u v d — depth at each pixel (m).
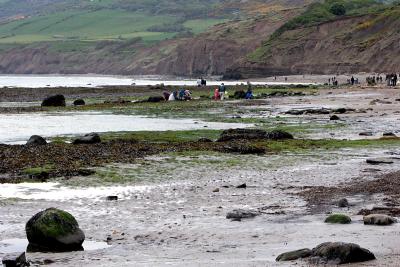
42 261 55.75
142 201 83.44
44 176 102.12
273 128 178.00
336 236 60.44
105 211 77.50
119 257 56.50
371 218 66.19
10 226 70.38
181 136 159.75
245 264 50.12
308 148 134.88
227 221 70.50
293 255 50.88
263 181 97.56
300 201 81.19
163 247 60.16
